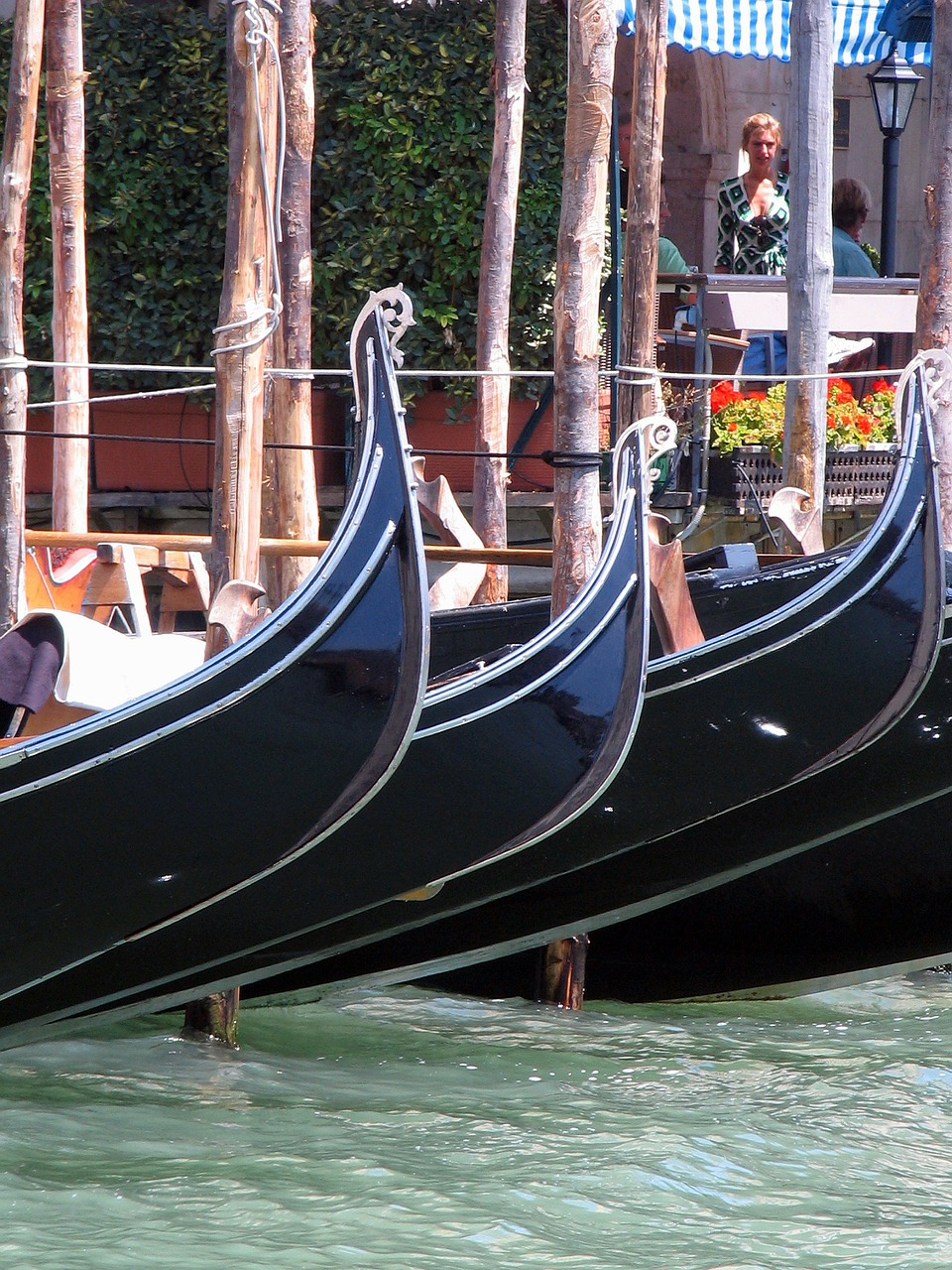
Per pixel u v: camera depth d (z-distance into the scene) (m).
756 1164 20.38
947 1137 21.59
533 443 44.16
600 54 24.56
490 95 42.25
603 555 21.97
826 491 40.41
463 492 44.56
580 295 24.94
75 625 21.62
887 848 27.30
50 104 33.81
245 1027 25.19
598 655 21.47
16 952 19.67
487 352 37.88
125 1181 19.16
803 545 34.09
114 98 41.78
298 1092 22.33
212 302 42.62
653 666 23.39
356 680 19.05
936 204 32.97
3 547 27.89
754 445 40.53
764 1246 18.17
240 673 18.88
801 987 27.75
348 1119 21.34
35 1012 21.61
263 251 21.86
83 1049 23.64
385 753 19.03
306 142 33.72
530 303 43.66
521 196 43.28
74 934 19.67
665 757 23.61
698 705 23.50
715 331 43.12
